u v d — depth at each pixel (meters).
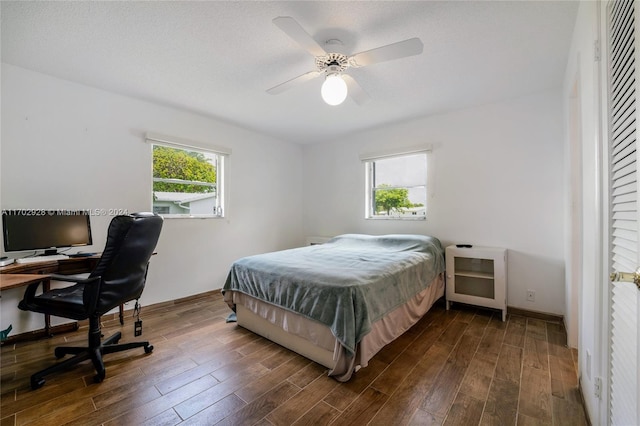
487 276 2.77
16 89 2.21
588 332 1.38
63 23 1.71
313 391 1.60
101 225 2.63
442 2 1.54
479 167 3.04
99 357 1.76
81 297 1.77
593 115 1.25
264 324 2.28
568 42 1.89
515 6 1.56
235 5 1.56
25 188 2.25
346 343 1.63
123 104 2.77
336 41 1.84
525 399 1.51
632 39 0.82
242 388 1.62
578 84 1.64
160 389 1.61
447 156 3.26
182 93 2.74
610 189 1.05
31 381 1.60
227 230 3.68
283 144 4.51
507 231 2.88
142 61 2.15
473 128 3.08
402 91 2.68
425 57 2.09
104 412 1.42
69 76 2.38
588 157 1.39
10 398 1.51
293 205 4.70
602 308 1.13
